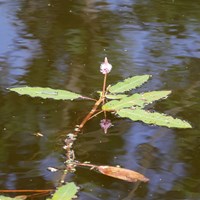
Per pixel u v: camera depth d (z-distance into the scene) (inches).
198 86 51.4
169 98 49.9
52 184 41.9
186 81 52.2
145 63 55.1
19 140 45.2
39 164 43.3
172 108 48.6
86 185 41.9
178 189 41.9
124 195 41.4
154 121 46.8
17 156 43.9
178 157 44.1
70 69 53.7
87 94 50.1
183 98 49.8
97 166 43.1
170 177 42.6
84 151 44.4
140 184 42.1
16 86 50.9
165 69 54.1
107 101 49.4
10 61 54.9
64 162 43.5
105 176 42.6
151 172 43.0
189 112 48.2
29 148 44.6
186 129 46.6
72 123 46.9
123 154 44.3
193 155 44.3
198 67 54.6
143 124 47.0
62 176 42.4
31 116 47.5
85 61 55.2
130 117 47.1
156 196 41.4
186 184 42.2
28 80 51.8
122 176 42.5
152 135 46.0
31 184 41.9
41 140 45.3
